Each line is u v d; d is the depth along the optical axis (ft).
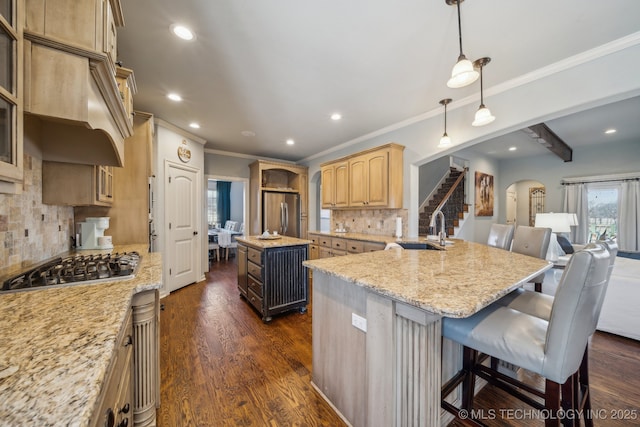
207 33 6.04
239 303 10.98
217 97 9.37
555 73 7.38
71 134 4.85
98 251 6.77
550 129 14.44
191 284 13.82
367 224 14.32
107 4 3.43
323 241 14.70
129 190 8.13
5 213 4.17
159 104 9.96
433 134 10.78
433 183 20.25
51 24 2.98
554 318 3.03
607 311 8.21
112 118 4.47
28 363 1.79
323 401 5.31
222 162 17.38
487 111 6.98
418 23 5.77
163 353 7.06
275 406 5.18
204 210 16.71
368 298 4.02
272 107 10.27
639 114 12.09
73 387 1.56
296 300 9.86
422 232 17.24
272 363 6.63
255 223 17.39
